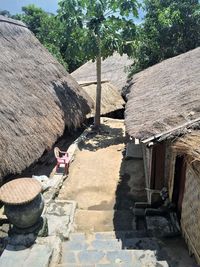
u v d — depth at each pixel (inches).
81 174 382.9
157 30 597.3
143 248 222.5
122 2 464.1
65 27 477.1
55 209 287.6
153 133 207.8
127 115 295.0
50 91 405.4
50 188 329.7
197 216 194.7
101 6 467.8
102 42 489.7
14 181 235.9
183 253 213.9
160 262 199.5
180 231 238.2
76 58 522.0
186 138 191.8
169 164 260.2
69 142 514.3
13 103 311.4
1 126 269.3
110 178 371.6
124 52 496.4
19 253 198.8
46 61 459.5
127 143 467.8
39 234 223.8
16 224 219.1
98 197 330.6
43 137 316.2
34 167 387.2
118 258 203.8
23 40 446.0
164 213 264.7
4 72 344.5
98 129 548.4
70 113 420.5
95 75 786.2
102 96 615.2
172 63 458.9
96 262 201.3
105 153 447.8
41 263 188.1
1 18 426.6
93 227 271.9
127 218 285.4
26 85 363.9
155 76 437.1
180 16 577.3
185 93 272.8
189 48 606.2
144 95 352.8
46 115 353.4
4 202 209.3
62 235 243.8
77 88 487.5
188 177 213.9
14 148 264.2
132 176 373.7
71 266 194.7
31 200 211.9
